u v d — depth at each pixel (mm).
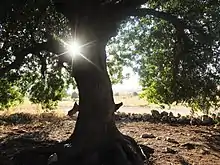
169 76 3826
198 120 6703
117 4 3074
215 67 3307
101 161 3240
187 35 3205
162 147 4414
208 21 3150
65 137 4766
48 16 3605
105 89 3338
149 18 3752
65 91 5039
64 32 3816
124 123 6453
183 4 3340
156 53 3959
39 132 5172
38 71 4246
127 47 4426
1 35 3258
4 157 3613
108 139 3350
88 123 3324
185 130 5902
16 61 3406
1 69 3375
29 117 6953
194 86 3518
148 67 4309
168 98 4105
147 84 4703
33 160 3438
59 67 4117
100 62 3320
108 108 3350
